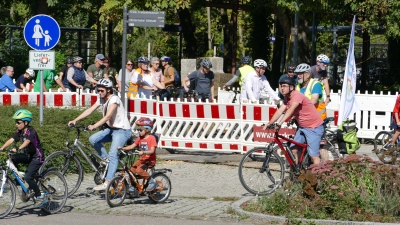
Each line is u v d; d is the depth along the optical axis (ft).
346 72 41.39
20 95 53.67
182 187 37.32
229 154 48.06
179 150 49.55
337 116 44.39
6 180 29.45
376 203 28.19
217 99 70.64
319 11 77.10
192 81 54.39
